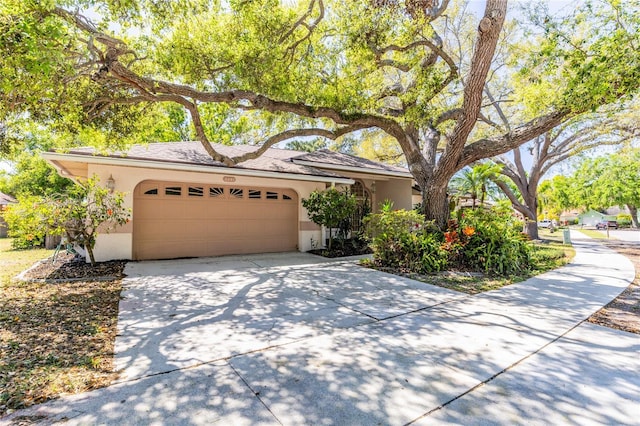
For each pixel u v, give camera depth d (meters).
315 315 4.47
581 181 36.69
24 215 6.63
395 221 8.35
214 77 7.55
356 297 5.43
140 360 3.06
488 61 6.95
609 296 5.59
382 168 14.42
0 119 4.84
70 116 6.33
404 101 8.34
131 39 6.46
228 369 2.90
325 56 7.82
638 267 8.73
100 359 3.07
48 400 2.39
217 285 6.16
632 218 38.94
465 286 6.28
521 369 2.94
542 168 18.33
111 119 7.61
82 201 7.81
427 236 8.20
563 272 7.89
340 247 11.34
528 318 4.39
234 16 6.86
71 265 7.73
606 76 5.82
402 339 3.63
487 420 2.20
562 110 7.26
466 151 8.71
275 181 10.84
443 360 3.11
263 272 7.49
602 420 2.21
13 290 5.59
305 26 7.44
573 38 7.14
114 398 2.43
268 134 20.55
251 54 6.90
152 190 8.86
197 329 3.89
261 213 10.67
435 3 7.78
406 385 2.65
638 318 4.42
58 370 2.85
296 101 7.96
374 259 8.64
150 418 2.19
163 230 9.00
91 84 6.35
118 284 6.11
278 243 11.03
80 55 5.30
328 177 11.26
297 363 3.04
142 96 6.77
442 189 9.11
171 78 7.37
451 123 11.51
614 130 14.18
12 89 3.96
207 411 2.28
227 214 10.02
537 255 9.82
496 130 15.81
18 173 19.22
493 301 5.25
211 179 9.63
